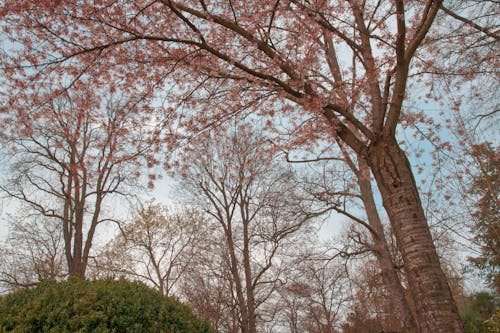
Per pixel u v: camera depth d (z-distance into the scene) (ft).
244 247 63.00
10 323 15.35
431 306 17.83
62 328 15.23
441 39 26.55
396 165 20.53
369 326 84.84
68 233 56.59
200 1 22.29
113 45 22.88
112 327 15.97
